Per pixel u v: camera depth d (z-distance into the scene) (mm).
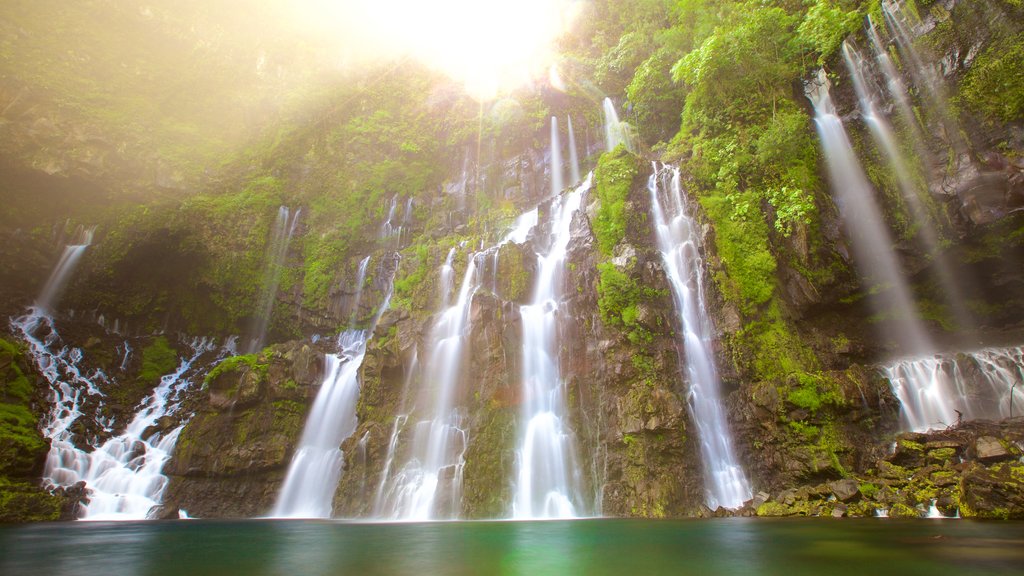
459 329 16766
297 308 27500
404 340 17500
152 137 30641
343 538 9398
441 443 15094
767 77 19391
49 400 20625
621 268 15156
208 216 28016
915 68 17531
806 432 12742
